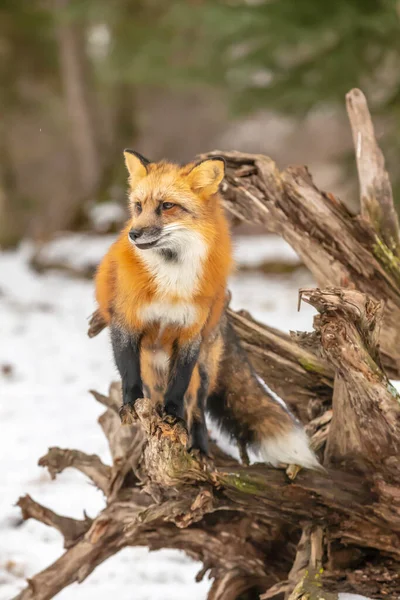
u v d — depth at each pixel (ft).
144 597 32.07
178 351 27.55
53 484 42.63
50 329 77.77
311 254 34.86
